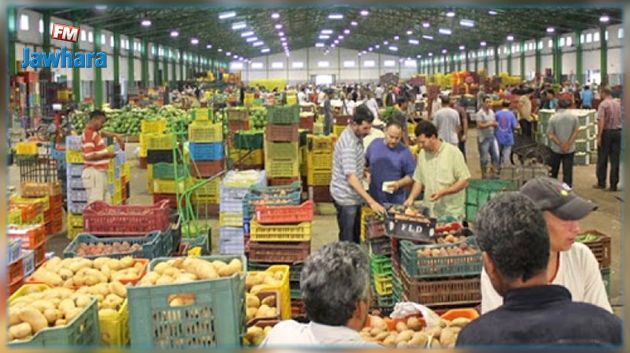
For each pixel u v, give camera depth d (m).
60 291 3.47
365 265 2.45
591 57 37.09
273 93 29.64
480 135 13.37
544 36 42.59
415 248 4.54
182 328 2.90
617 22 32.19
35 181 11.38
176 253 5.95
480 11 33.88
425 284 4.48
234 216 8.03
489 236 1.94
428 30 47.44
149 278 3.61
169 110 24.03
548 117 16.89
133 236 5.54
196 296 2.91
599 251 5.45
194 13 33.00
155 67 43.56
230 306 2.92
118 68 34.47
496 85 32.09
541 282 1.94
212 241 9.20
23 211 7.92
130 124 23.72
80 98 28.09
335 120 16.48
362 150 6.31
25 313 2.99
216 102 24.38
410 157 6.25
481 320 1.95
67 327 2.80
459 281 4.51
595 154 16.31
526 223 1.91
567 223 2.52
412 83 39.44
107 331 3.28
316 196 11.45
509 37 45.53
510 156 13.48
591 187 12.77
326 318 2.37
